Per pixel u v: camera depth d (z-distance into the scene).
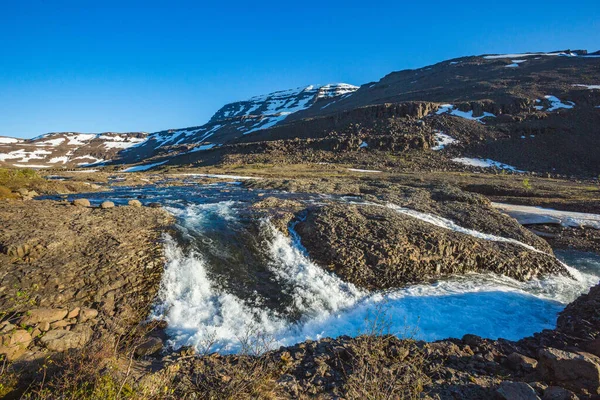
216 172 52.56
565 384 5.18
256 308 10.06
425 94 110.75
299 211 18.77
